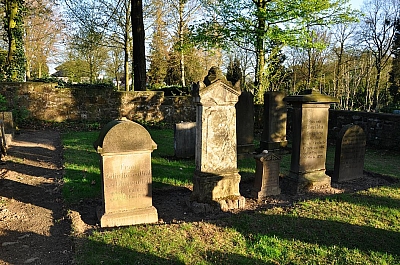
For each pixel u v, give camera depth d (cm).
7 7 1606
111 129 433
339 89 2675
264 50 1523
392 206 521
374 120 1129
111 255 350
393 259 353
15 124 1338
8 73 1627
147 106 1590
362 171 738
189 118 1666
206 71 2883
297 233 412
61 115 1496
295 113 647
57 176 691
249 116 940
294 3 1265
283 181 697
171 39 2506
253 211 524
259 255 355
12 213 490
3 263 350
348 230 423
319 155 668
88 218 474
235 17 1423
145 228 420
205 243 381
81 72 3325
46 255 370
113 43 2236
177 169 751
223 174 543
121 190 452
